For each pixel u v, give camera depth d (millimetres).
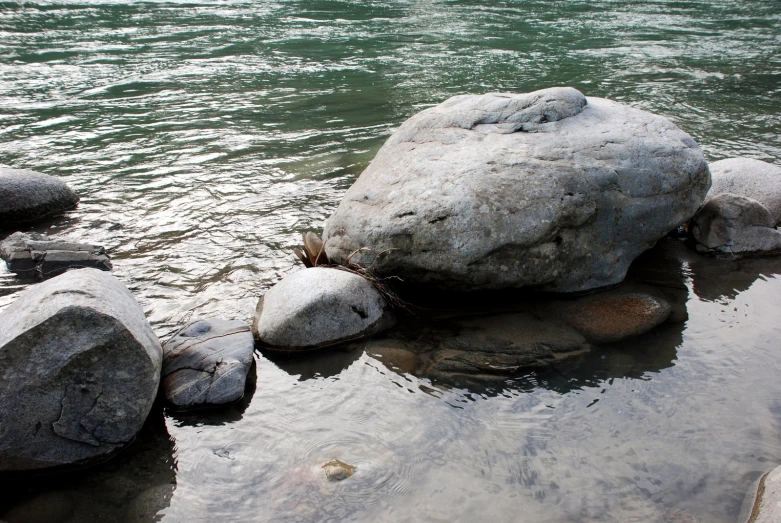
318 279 5238
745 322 5344
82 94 12203
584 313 5457
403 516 3531
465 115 6418
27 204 7219
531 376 4660
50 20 18609
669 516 3512
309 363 4855
